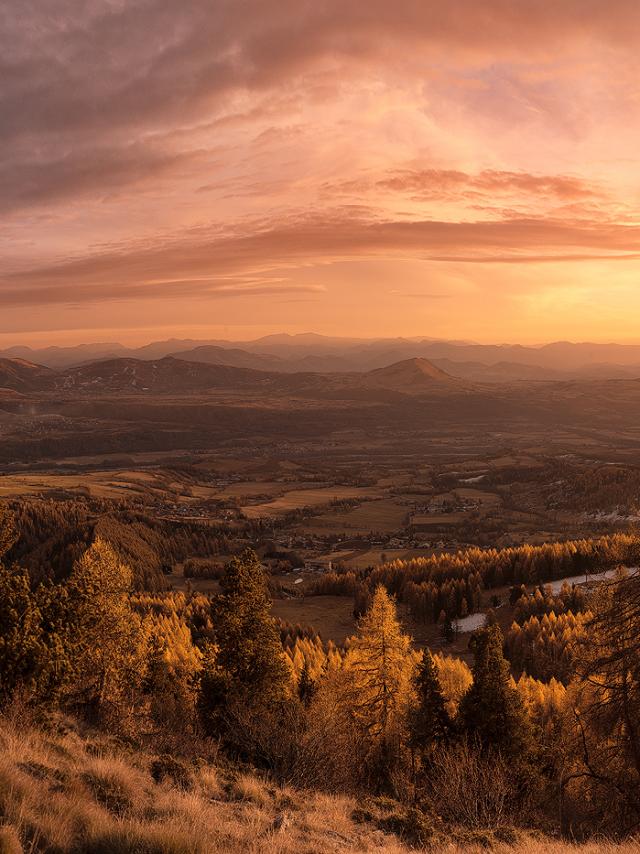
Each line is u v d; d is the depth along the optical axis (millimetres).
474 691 34156
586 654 26891
